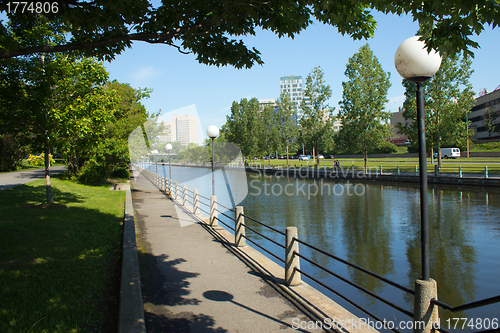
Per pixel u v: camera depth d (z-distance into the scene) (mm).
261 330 4176
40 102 9688
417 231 12844
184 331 4168
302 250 11125
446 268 8820
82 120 10500
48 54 10109
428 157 59688
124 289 4910
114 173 35500
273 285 5789
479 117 78188
